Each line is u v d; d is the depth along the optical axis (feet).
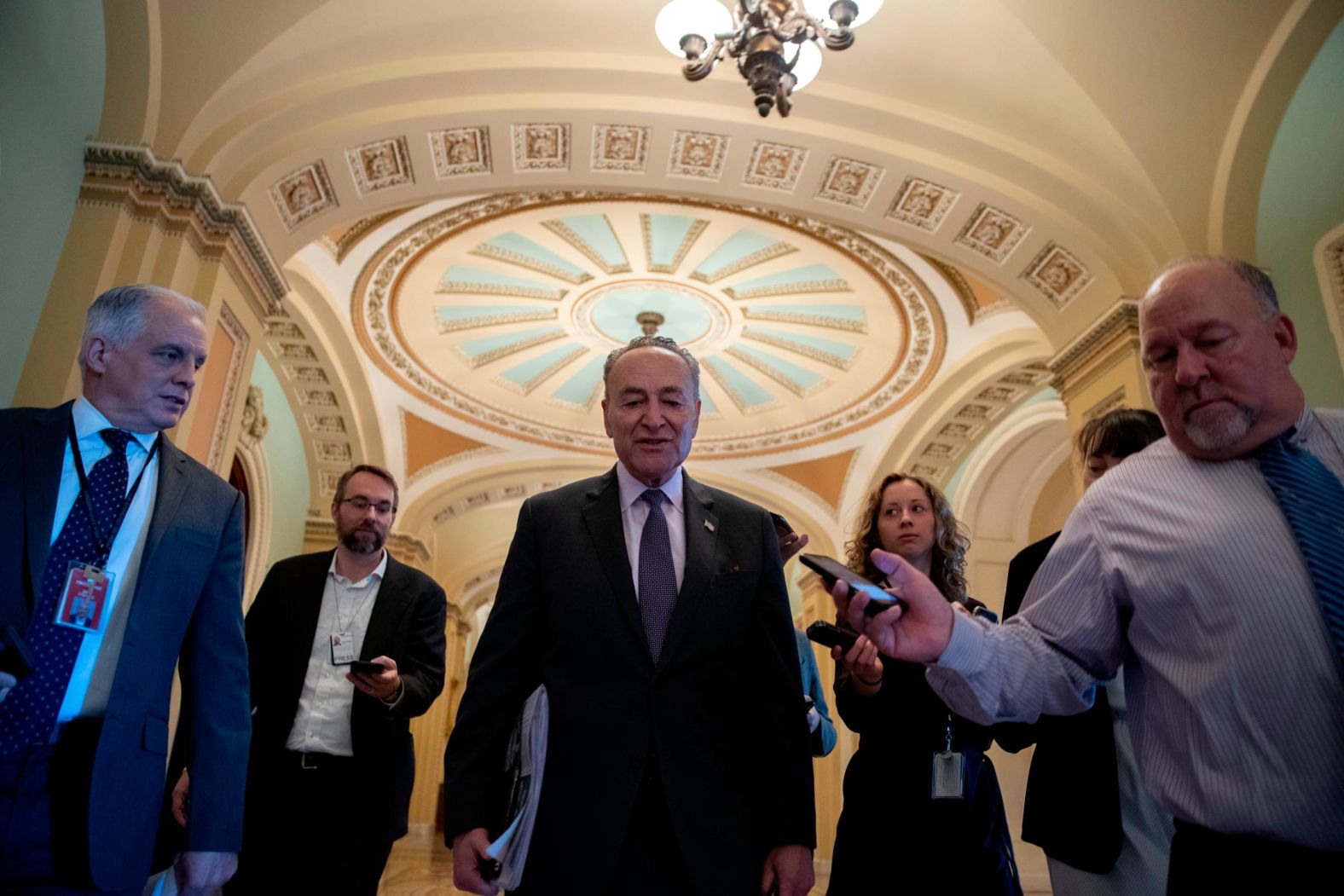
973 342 33.19
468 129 20.56
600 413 42.65
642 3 19.34
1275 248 19.31
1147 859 7.86
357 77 19.34
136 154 16.48
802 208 23.22
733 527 7.74
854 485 44.14
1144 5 18.20
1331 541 4.71
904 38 19.75
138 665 6.72
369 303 32.73
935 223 22.95
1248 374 5.12
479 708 7.07
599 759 6.58
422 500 43.65
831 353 36.73
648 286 33.32
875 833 8.71
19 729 6.09
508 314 35.32
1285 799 4.55
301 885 10.23
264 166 18.63
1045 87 19.99
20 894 5.91
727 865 6.39
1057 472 38.81
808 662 11.05
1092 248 20.99
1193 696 4.94
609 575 7.23
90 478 6.88
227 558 7.72
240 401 19.19
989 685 5.41
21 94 14.71
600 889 6.17
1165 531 5.25
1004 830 8.96
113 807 6.32
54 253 15.78
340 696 11.32
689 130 21.12
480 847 6.46
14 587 6.26
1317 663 4.59
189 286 17.29
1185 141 19.77
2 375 14.65
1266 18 17.93
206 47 17.43
